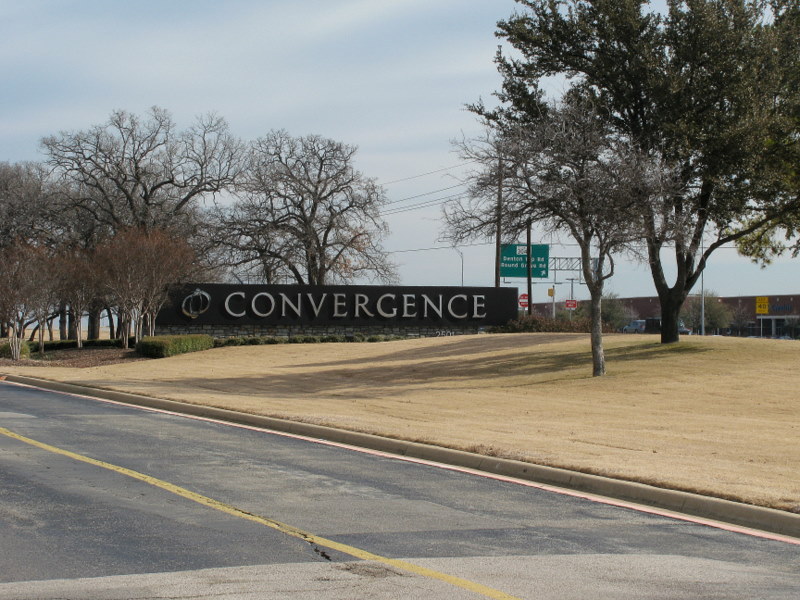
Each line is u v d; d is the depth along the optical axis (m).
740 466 11.00
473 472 11.20
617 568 6.73
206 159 52.59
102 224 52.72
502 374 26.58
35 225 53.25
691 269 29.23
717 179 25.11
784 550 7.57
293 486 9.86
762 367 24.55
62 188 54.78
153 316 42.00
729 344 28.75
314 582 6.14
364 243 52.66
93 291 42.62
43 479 9.91
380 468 11.31
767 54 24.91
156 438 13.66
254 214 51.16
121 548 7.00
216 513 8.37
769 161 25.75
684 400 19.92
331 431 14.22
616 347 29.78
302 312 45.00
